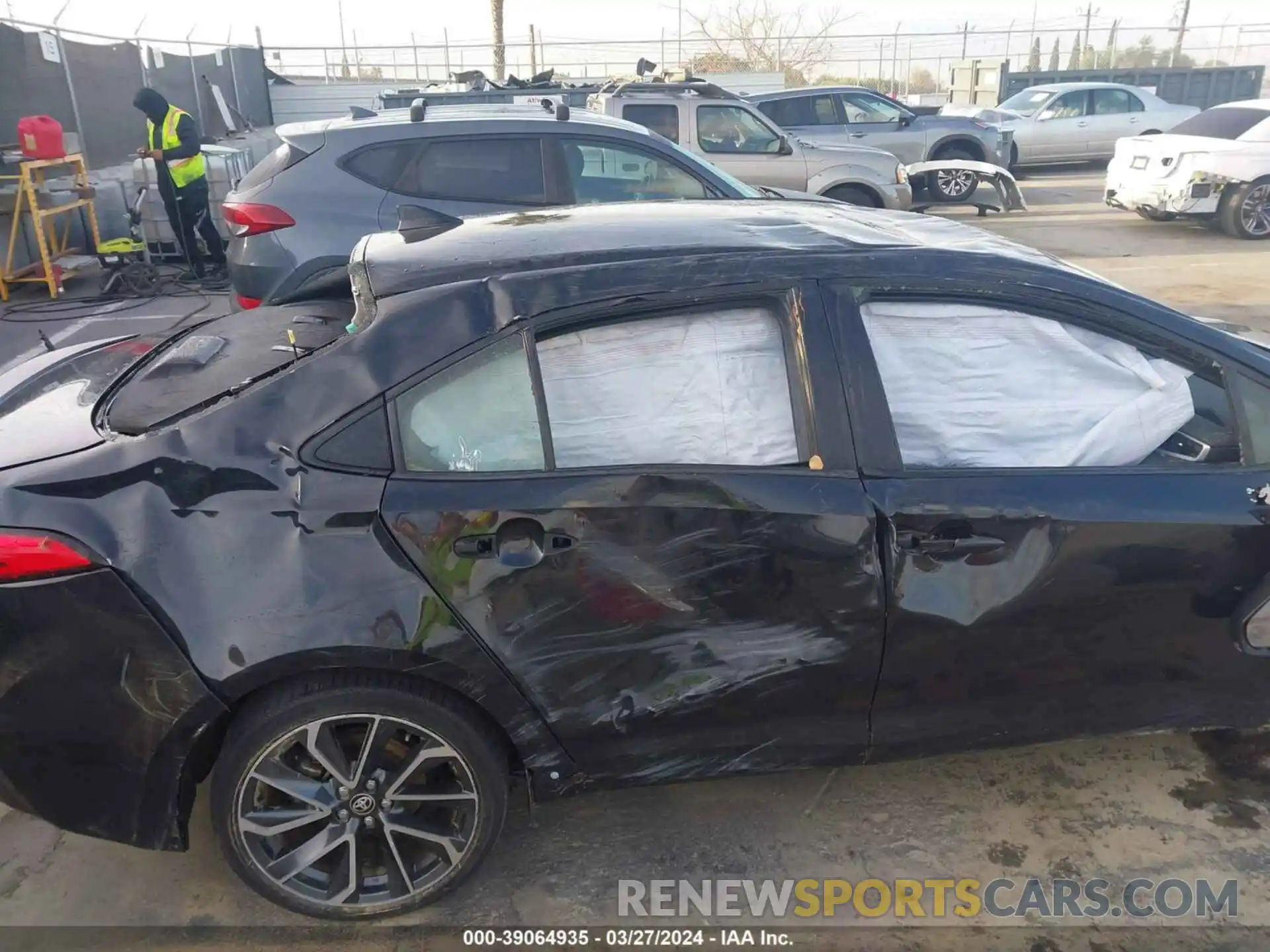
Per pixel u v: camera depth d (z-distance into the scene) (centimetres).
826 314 245
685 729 248
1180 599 256
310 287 331
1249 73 2223
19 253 932
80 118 1112
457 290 239
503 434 232
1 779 224
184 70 1434
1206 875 266
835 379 242
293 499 219
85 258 962
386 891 247
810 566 237
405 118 619
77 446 231
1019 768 308
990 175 1227
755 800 294
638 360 241
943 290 252
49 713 218
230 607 215
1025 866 270
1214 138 1155
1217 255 1073
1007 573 245
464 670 226
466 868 247
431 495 223
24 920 251
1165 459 265
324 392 227
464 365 231
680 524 232
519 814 288
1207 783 301
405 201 586
